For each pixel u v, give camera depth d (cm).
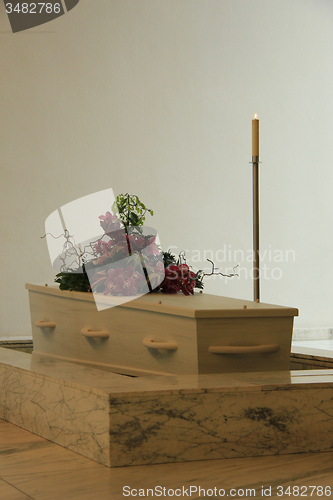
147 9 447
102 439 125
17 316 404
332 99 496
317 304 487
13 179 410
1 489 110
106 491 108
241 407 130
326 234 491
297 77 485
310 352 194
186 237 453
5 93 411
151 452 125
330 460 128
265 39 477
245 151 469
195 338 146
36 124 417
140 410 124
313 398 135
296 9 486
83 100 430
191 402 127
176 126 452
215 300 171
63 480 115
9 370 170
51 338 210
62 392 141
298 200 484
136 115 443
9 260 405
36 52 419
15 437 151
